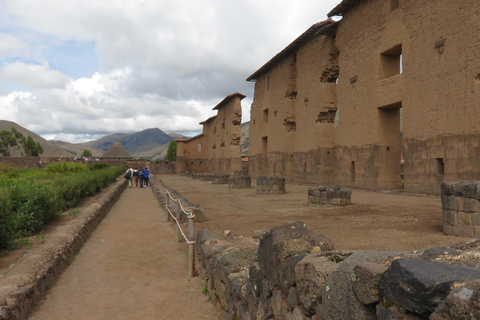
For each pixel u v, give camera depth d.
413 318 1.71
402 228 7.96
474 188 6.52
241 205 14.79
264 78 36.31
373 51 18.17
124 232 10.66
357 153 19.59
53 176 22.09
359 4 19.44
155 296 5.55
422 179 14.77
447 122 13.41
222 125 52.28
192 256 6.46
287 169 30.02
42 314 4.86
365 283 1.98
